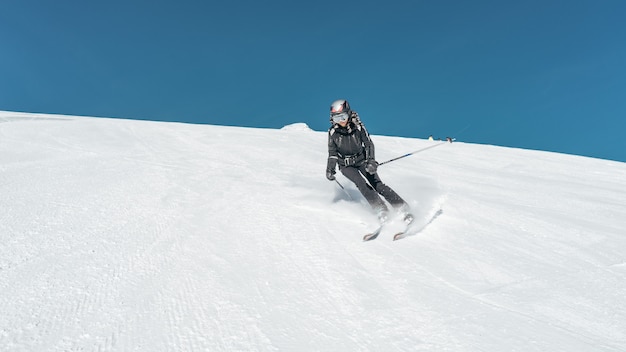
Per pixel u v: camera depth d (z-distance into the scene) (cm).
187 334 203
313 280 267
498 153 1215
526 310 230
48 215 398
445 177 738
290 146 1060
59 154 800
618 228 412
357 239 350
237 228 374
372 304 236
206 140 1115
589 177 858
